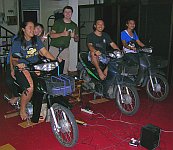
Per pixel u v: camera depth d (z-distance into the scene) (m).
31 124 3.34
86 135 3.08
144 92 4.85
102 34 4.07
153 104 4.19
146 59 4.00
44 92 2.71
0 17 7.92
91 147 2.79
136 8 5.50
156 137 2.68
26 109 3.04
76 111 3.86
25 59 2.88
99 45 4.00
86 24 6.36
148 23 5.43
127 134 3.11
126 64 3.74
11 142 2.89
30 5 7.99
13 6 8.05
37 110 2.91
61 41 4.39
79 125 3.36
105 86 3.83
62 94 2.63
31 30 2.95
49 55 3.13
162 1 5.07
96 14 6.16
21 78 2.87
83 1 6.28
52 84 2.58
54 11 7.00
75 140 2.66
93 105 4.13
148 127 2.74
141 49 4.03
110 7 5.84
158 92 4.41
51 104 2.78
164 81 4.15
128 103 3.62
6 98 3.57
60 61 2.92
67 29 4.36
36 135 3.06
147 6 5.36
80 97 4.27
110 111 3.88
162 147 2.79
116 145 2.84
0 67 6.92
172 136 3.05
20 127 3.28
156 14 5.27
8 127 3.28
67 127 2.73
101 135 3.08
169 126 3.34
